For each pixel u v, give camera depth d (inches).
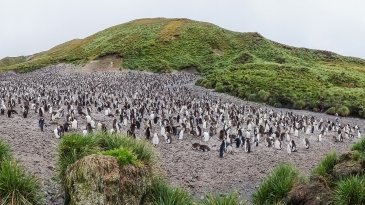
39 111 1686.8
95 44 5723.4
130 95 2736.2
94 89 3058.6
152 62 4741.6
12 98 2191.2
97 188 512.7
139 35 5674.2
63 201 623.8
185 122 1736.0
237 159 1194.0
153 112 1897.1
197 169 1037.8
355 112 2588.6
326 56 5733.3
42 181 714.8
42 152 999.0
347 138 1753.2
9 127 1355.8
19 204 512.4
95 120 1697.8
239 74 3855.8
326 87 3415.4
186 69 4655.5
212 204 576.1
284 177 687.7
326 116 2498.8
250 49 5428.2
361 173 727.7
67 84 3403.1
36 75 4377.5
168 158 1118.4
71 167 547.5
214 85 3572.8
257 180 989.8
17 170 549.3
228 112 2167.8
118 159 540.7
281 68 4178.2
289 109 2731.3
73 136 617.9
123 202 522.0
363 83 3747.5
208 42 5487.2
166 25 6151.6
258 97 2962.6
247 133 1530.5
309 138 1694.1
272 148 1407.5
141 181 546.6
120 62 4778.5
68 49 6033.5
